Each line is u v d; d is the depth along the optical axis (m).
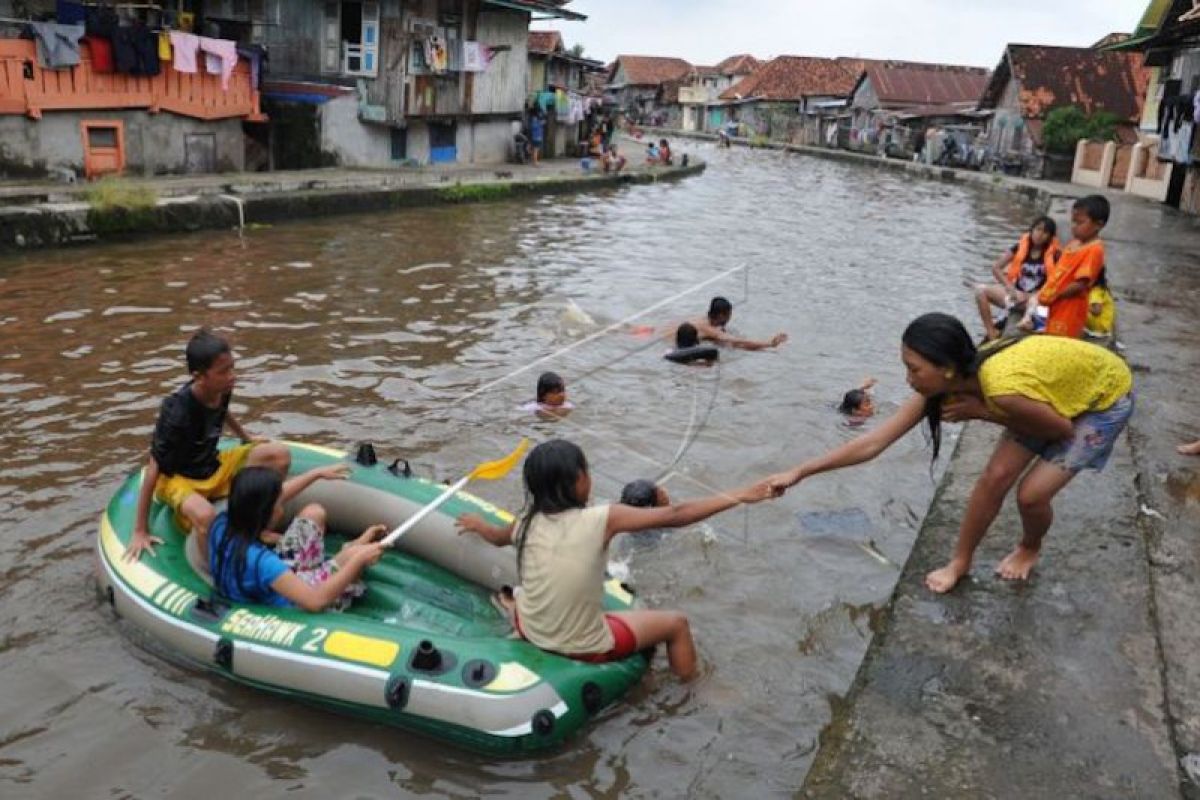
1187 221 20.36
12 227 13.05
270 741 3.88
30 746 3.80
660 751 3.90
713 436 7.32
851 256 16.52
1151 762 3.46
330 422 7.23
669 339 9.98
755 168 41.22
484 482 6.34
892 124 50.69
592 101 40.06
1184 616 4.38
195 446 4.76
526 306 11.31
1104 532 5.18
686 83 83.62
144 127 18.16
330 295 11.41
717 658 4.55
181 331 9.48
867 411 7.90
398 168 24.89
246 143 21.38
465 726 3.77
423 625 4.51
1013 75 39.84
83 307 10.27
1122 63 39.34
